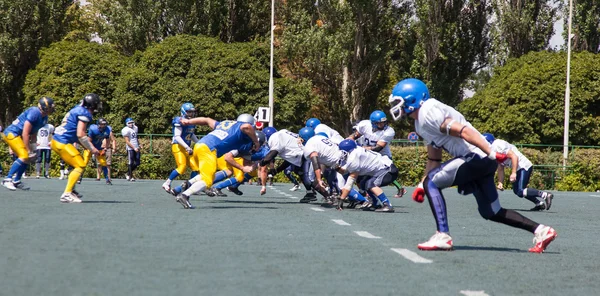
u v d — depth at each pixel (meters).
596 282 8.54
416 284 7.91
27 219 13.85
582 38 61.47
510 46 63.31
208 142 17.53
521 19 62.41
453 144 10.72
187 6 65.31
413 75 64.00
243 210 17.44
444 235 10.93
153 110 54.22
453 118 10.60
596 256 11.00
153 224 13.46
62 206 17.20
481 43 65.12
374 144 21.89
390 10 62.53
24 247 10.03
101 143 31.59
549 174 43.59
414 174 42.50
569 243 12.87
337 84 64.44
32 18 67.19
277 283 7.74
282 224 14.15
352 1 62.19
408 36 63.91
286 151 20.67
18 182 23.86
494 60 63.97
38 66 57.88
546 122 53.53
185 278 7.91
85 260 9.00
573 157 43.41
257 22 70.19
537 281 8.45
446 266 9.31
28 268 8.33
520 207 24.22
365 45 63.56
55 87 56.44
